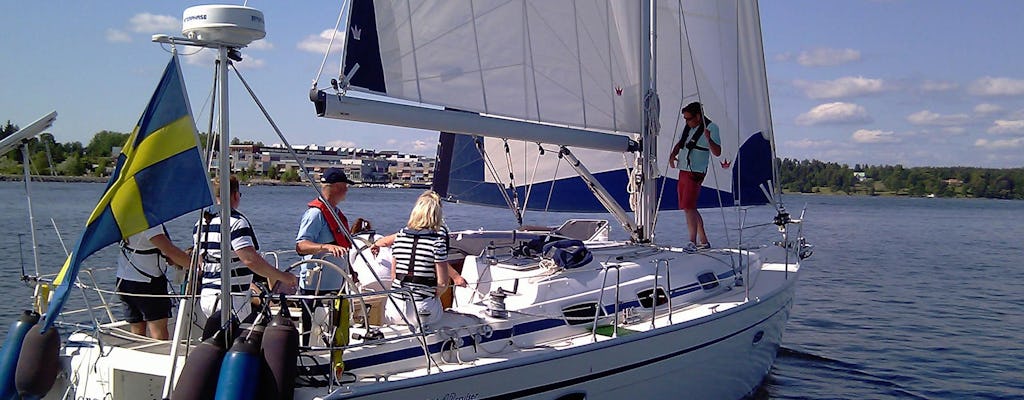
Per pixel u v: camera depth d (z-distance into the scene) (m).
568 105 6.66
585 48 6.68
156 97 4.18
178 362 4.57
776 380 9.55
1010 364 10.51
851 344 11.47
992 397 9.05
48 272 13.44
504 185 9.45
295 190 62.38
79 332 5.05
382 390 4.52
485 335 5.28
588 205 9.47
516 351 5.34
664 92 8.59
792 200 93.50
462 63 6.00
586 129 7.34
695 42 8.71
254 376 4.18
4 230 20.36
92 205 31.28
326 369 4.56
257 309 5.30
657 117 7.39
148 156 4.16
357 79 5.43
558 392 5.39
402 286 5.18
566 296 6.00
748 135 9.23
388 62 5.60
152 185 4.16
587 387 5.58
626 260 6.91
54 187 48.94
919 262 22.31
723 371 7.08
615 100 7.03
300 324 5.09
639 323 6.22
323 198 4.70
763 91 9.34
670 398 6.36
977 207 83.50
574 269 6.27
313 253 5.27
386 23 5.54
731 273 7.76
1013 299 15.69
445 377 4.75
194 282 4.51
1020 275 19.53
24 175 4.89
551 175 9.38
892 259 23.03
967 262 22.56
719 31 8.84
